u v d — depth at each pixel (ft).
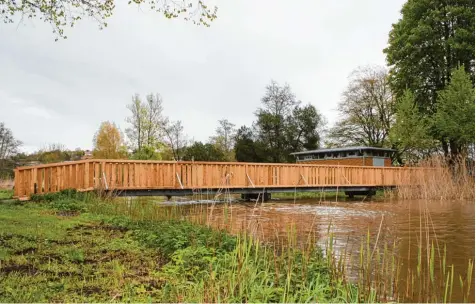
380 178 84.23
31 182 45.06
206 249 20.76
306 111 161.79
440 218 43.83
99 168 50.29
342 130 140.05
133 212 36.63
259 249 21.68
